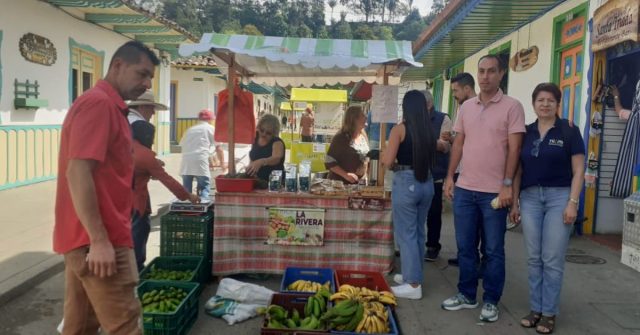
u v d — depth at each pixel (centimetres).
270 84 667
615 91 626
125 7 949
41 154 926
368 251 468
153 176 416
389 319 363
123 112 249
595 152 636
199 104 1898
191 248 454
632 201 519
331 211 462
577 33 664
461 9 717
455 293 452
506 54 945
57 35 948
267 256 466
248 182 456
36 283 453
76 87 1047
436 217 546
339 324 338
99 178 236
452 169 423
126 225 246
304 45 474
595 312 407
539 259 377
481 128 387
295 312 360
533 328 378
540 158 364
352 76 652
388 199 462
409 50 488
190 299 365
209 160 733
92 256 225
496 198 382
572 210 354
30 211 700
